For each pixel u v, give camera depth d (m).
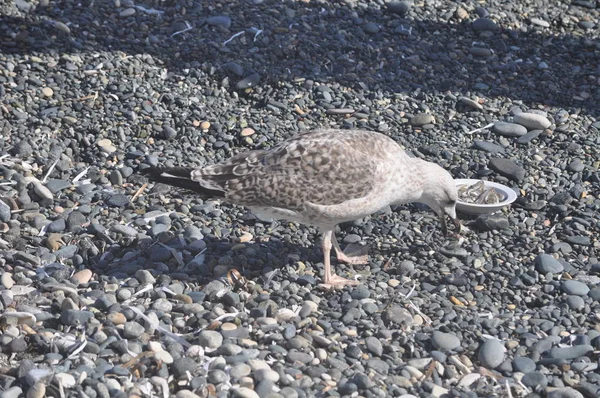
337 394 7.88
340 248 10.75
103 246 10.35
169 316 8.95
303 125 13.55
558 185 12.40
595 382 8.34
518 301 9.73
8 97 13.41
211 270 9.98
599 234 11.16
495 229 11.23
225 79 14.42
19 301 9.14
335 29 15.98
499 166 12.53
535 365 8.54
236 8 16.34
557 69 15.68
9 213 10.78
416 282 10.01
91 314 8.79
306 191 9.48
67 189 11.66
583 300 9.70
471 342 8.88
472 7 17.22
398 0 17.00
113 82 14.08
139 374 8.04
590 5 17.77
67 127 12.98
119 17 15.85
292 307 9.31
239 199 9.66
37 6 15.75
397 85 14.79
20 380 7.90
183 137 13.04
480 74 15.34
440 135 13.57
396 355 8.59
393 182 9.81
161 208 11.25
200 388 7.84
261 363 8.17
